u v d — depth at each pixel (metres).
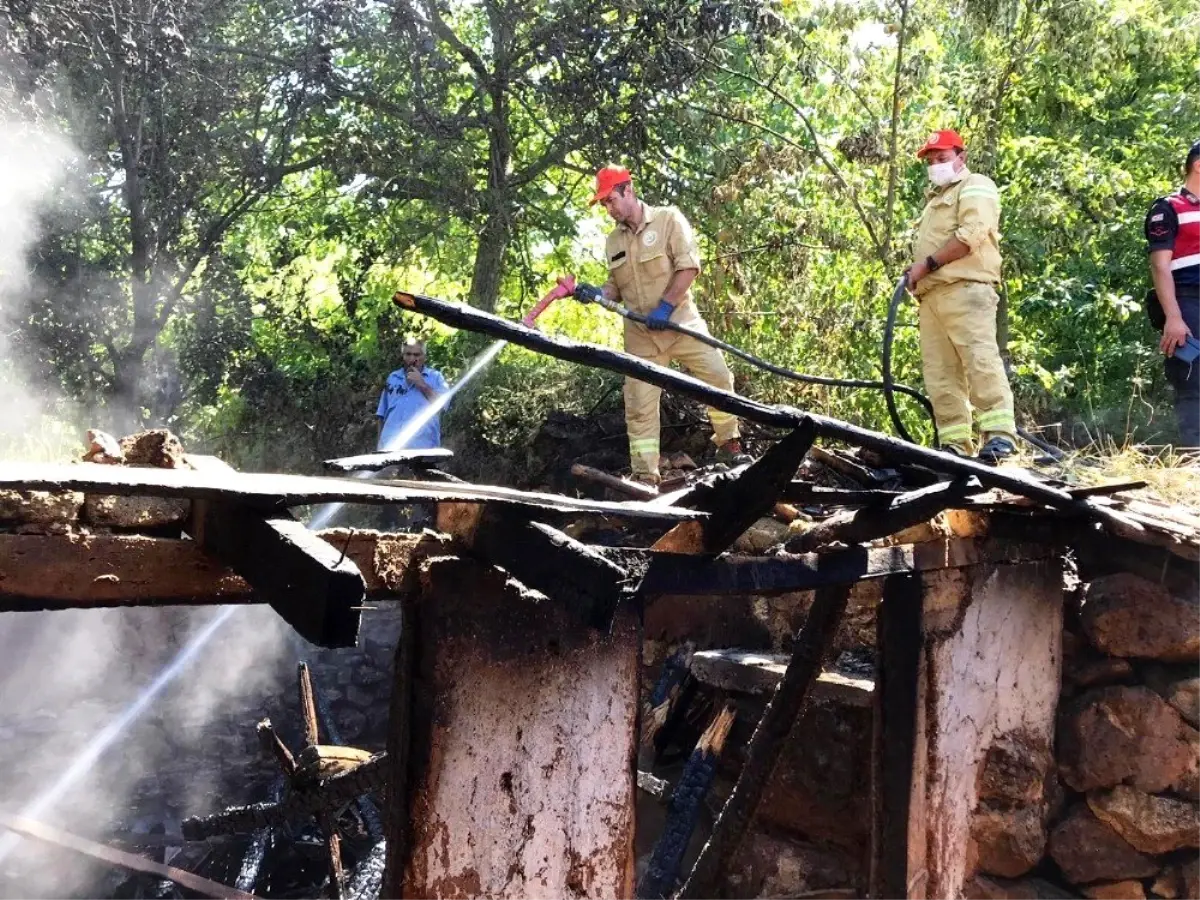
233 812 4.77
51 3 8.59
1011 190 10.08
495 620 2.67
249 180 11.46
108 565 2.07
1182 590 4.11
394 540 2.54
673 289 5.86
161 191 10.52
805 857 4.48
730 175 10.48
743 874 4.68
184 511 2.23
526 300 12.90
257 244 13.08
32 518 2.00
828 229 9.77
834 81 10.48
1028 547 4.20
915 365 9.27
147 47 9.44
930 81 10.44
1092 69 9.36
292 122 10.99
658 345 6.10
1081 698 4.33
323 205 12.62
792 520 4.72
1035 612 4.29
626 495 6.00
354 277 12.71
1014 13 9.16
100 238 10.57
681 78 10.75
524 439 9.52
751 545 4.76
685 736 5.29
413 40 11.06
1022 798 4.11
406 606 2.61
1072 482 4.66
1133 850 4.11
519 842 2.74
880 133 9.75
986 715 4.11
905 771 3.82
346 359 11.92
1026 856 4.10
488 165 12.07
